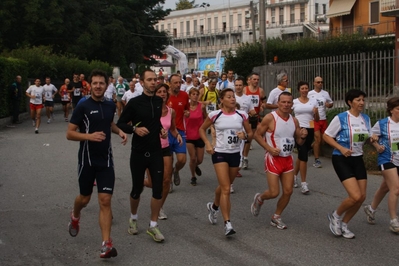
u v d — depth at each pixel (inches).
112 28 1886.1
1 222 284.5
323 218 294.8
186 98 366.9
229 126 263.6
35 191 357.4
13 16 1574.8
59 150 541.3
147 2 2160.4
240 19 3282.5
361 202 252.1
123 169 440.8
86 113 226.5
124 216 298.8
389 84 482.9
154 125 249.8
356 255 232.2
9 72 834.8
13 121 836.6
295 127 270.8
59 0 1651.1
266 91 779.4
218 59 1461.6
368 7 1414.9
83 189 233.5
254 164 469.4
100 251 239.0
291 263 222.4
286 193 269.7
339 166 257.0
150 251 239.1
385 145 267.4
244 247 244.2
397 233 263.1
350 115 259.6
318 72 593.0
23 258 229.8
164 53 2384.4
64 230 271.0
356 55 522.0
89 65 1444.4
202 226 279.3
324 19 2613.2
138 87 753.6
